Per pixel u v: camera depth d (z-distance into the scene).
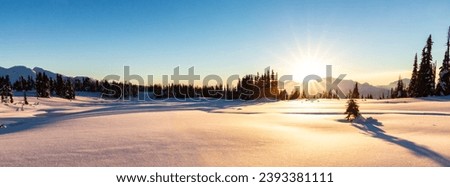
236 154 9.21
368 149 10.12
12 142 11.01
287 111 34.59
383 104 46.69
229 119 21.83
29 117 39.84
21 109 64.12
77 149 9.63
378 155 9.24
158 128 15.18
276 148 10.15
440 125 18.22
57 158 8.54
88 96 141.38
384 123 19.66
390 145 10.91
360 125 18.64
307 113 30.94
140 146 10.14
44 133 13.79
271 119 22.89
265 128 15.64
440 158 8.88
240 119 22.06
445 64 63.16
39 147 9.96
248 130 14.49
